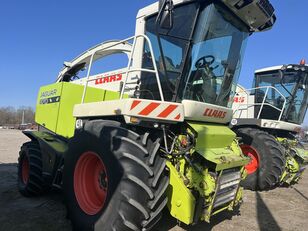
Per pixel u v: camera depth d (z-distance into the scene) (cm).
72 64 686
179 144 382
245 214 505
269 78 868
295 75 827
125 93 475
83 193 392
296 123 858
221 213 495
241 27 462
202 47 405
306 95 852
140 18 460
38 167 536
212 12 400
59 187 466
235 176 423
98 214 347
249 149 700
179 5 409
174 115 364
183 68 396
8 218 441
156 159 340
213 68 432
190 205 342
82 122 431
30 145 568
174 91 400
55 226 414
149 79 434
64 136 536
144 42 452
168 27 356
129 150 332
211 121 428
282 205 581
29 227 409
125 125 371
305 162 796
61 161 479
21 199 536
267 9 436
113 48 591
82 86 528
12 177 709
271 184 670
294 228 461
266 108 856
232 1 402
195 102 386
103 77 563
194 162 379
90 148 373
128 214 315
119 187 324
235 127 754
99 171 396
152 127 367
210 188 367
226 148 436
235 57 465
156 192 329
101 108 394
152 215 326
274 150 668
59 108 558
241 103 871
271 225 464
